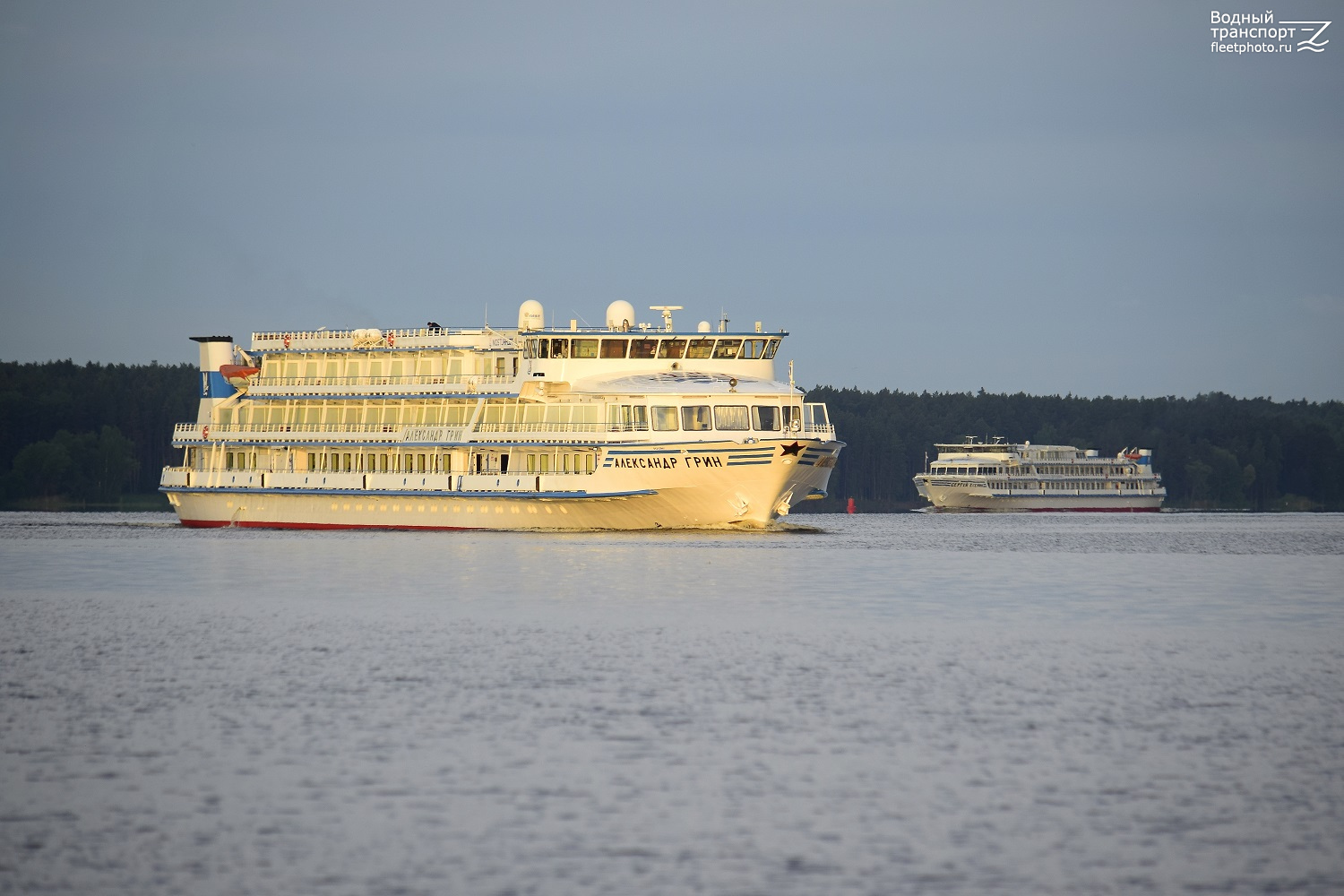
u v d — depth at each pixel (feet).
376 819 506.48
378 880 455.22
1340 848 482.28
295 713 652.48
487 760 574.56
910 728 627.46
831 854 476.13
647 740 606.14
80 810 515.50
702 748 593.42
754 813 513.04
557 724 632.38
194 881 454.40
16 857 472.44
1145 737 613.11
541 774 555.69
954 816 510.58
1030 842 486.38
